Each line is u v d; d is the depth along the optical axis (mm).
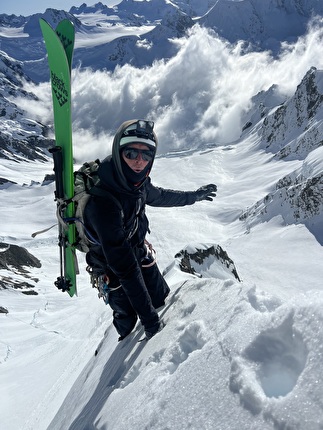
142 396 2551
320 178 58375
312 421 1391
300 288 44094
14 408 11102
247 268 50969
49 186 122250
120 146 3137
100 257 3785
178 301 3791
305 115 117375
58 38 3443
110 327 6285
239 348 1982
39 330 33188
